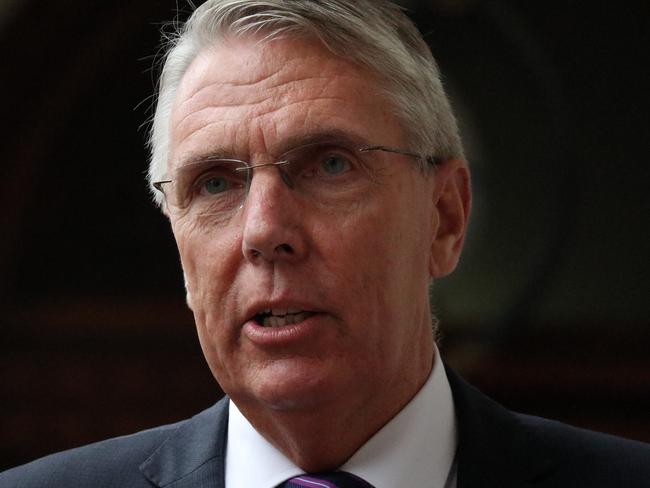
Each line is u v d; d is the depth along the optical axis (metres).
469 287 10.40
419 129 2.34
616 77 10.47
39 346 10.02
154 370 10.09
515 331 10.28
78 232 10.14
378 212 2.24
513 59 10.57
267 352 2.21
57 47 9.36
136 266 10.22
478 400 2.52
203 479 2.39
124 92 9.88
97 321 10.09
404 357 2.33
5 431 9.90
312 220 2.20
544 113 10.53
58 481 2.50
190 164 2.28
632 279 10.26
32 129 9.62
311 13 2.26
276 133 2.21
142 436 2.59
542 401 10.16
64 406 10.00
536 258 10.40
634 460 2.42
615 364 10.04
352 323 2.21
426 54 2.42
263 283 2.19
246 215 2.21
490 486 2.34
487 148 10.57
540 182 10.52
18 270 10.00
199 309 2.32
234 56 2.29
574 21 10.51
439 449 2.38
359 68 2.28
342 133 2.22
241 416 2.45
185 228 2.33
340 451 2.32
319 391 2.20
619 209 10.38
